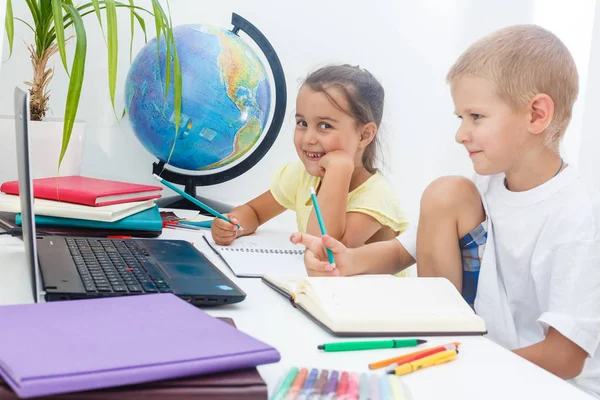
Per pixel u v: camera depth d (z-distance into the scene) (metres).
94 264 0.74
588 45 1.63
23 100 0.58
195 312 0.55
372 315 0.64
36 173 1.18
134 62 1.32
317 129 1.29
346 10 1.59
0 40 1.12
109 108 1.51
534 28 0.93
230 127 1.31
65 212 0.96
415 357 0.56
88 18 1.47
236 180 1.59
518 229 0.92
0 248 0.89
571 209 0.87
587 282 0.82
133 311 0.54
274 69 1.43
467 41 1.65
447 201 0.96
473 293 0.99
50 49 1.22
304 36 1.58
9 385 0.39
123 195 1.05
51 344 0.44
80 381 0.39
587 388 0.90
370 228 1.26
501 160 0.90
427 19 1.63
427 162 1.68
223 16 1.54
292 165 1.41
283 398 0.45
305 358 0.56
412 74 1.64
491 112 0.89
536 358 0.79
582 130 1.62
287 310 0.71
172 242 0.95
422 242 0.99
